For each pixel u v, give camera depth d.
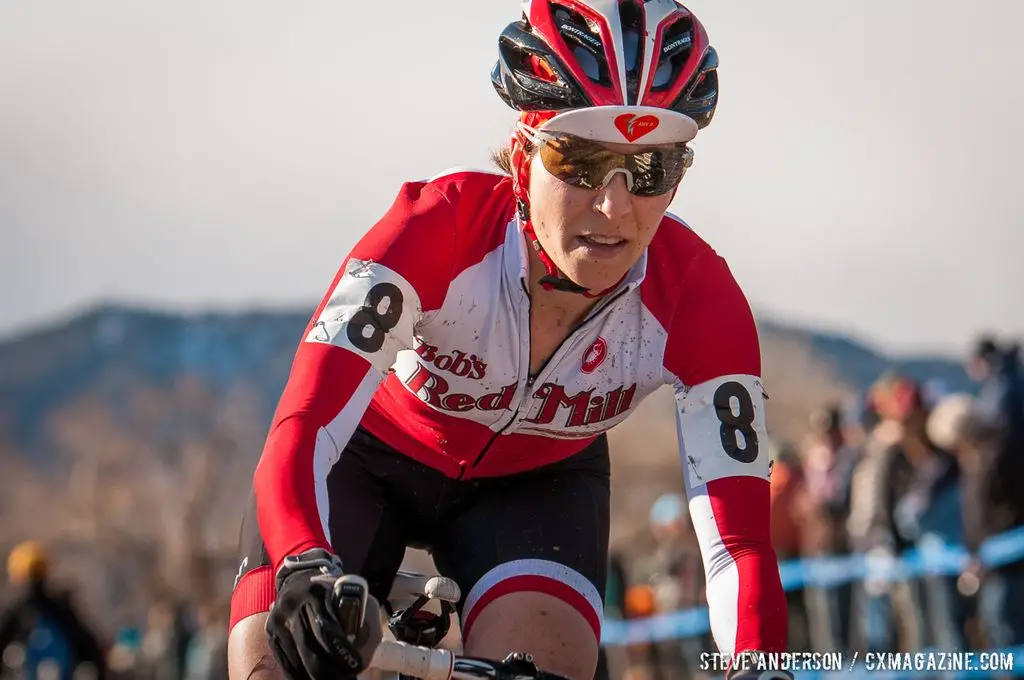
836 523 22.28
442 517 9.20
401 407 8.85
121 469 98.25
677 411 8.02
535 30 7.63
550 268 7.72
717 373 7.84
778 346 107.56
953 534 19.45
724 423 7.69
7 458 148.50
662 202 7.39
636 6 7.59
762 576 7.11
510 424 8.53
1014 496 17.88
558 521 8.76
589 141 7.19
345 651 5.68
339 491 8.84
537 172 7.49
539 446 8.82
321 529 6.47
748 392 7.77
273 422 7.09
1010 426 18.12
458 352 8.15
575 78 7.32
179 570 75.88
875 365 104.50
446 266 7.80
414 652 6.07
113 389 180.62
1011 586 17.72
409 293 7.50
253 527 8.32
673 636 24.34
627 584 26.31
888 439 20.89
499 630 8.12
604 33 7.39
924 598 19.34
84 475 98.56
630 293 8.12
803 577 21.22
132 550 88.56
